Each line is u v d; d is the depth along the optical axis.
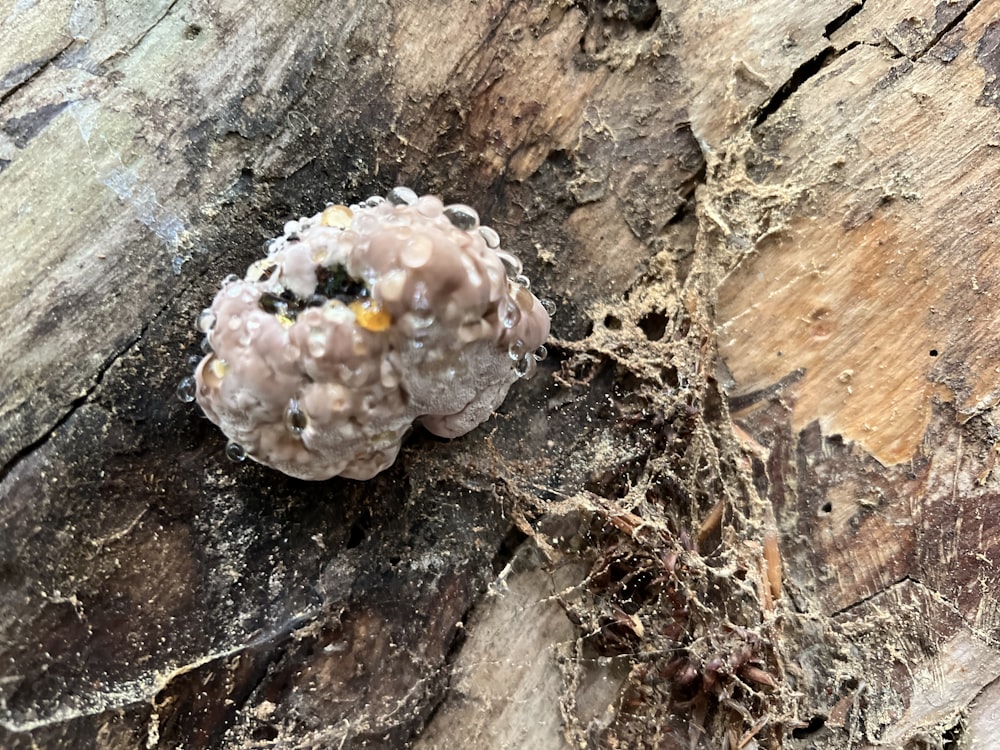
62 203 0.09
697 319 0.12
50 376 0.09
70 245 0.09
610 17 0.12
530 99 0.11
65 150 0.10
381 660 0.10
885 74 0.12
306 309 0.08
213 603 0.10
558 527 0.11
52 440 0.09
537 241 0.12
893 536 0.11
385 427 0.09
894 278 0.11
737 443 0.12
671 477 0.11
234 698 0.10
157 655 0.09
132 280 0.09
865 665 0.11
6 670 0.09
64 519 0.09
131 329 0.09
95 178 0.10
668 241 0.12
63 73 0.10
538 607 0.11
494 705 0.11
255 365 0.08
